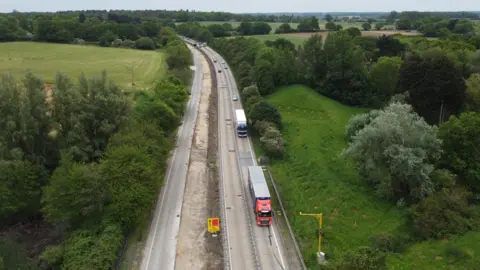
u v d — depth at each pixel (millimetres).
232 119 110938
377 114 88438
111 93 74500
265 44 180125
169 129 93062
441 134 70375
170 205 66250
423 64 95688
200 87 146625
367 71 122500
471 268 47500
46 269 52438
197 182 74438
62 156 61031
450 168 70062
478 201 64375
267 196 61062
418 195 62500
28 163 63344
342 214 63156
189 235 58656
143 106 89438
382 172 66500
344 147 88312
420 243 54281
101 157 69750
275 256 53688
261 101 99938
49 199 57000
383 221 60625
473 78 98812
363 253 45469
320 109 114188
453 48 137625
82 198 55594
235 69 168000
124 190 56625
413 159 61219
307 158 82250
